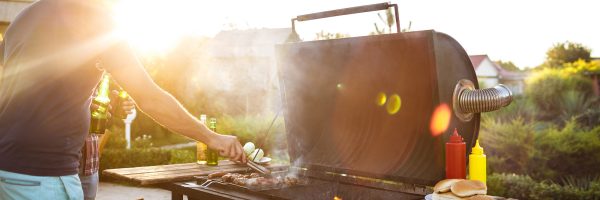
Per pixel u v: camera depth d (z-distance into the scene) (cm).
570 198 805
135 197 686
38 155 166
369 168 238
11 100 168
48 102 166
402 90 221
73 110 171
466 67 214
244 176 238
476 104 203
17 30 175
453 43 205
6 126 167
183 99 1736
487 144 1223
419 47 204
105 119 295
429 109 210
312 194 215
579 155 1113
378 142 236
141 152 856
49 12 168
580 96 1781
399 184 226
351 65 240
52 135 167
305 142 270
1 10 716
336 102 253
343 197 212
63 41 165
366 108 240
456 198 180
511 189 841
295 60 261
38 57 166
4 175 166
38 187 166
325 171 254
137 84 168
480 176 201
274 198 201
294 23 266
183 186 231
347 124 250
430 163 212
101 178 818
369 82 235
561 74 1944
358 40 226
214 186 229
